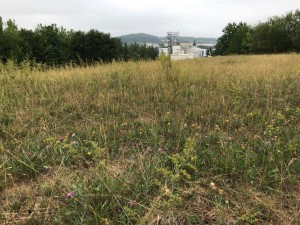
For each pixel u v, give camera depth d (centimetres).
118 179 267
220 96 512
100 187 253
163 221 229
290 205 252
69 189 251
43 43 4131
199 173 290
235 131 396
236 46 6309
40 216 231
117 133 385
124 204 246
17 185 277
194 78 658
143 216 229
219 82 610
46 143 346
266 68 802
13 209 243
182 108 487
